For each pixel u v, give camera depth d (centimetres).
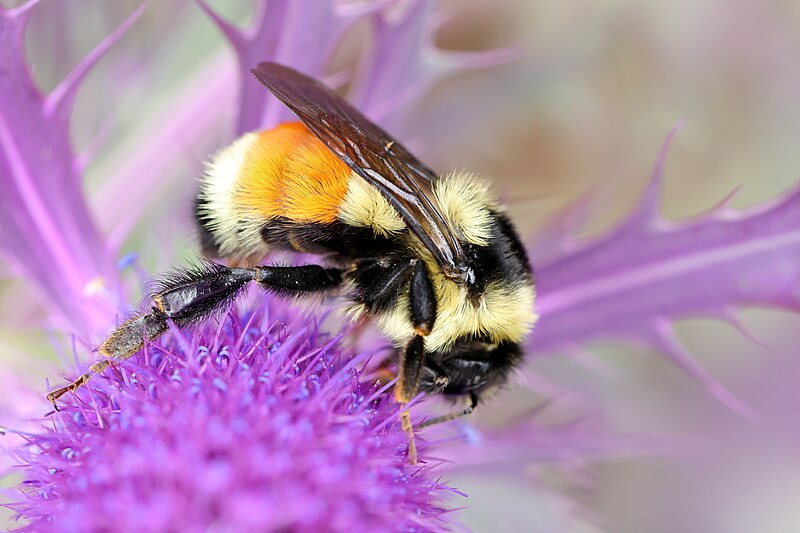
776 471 13
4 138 9
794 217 10
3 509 9
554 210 12
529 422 10
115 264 10
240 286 9
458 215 9
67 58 11
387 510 8
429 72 10
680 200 14
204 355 9
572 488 11
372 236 9
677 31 13
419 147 10
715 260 10
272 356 9
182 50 11
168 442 8
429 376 9
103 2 11
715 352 13
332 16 10
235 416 8
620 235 10
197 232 9
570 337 10
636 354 12
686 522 13
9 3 11
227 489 8
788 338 13
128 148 11
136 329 9
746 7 13
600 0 12
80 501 8
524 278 9
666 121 13
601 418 11
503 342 9
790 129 13
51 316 10
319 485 8
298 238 9
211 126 11
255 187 9
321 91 9
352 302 9
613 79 13
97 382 9
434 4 10
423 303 9
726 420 13
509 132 13
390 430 9
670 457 13
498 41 13
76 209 9
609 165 13
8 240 9
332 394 9
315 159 9
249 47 10
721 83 13
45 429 9
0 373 10
